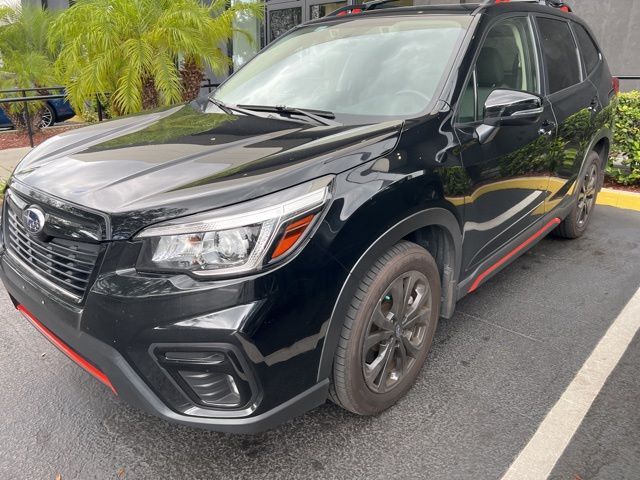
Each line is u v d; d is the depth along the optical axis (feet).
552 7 12.94
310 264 6.27
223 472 7.18
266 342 6.01
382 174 7.10
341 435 7.77
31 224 7.04
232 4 24.43
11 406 8.42
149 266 6.02
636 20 27.32
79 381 9.06
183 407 6.34
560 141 11.76
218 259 5.93
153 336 5.97
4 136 32.60
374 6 12.33
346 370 7.09
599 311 11.30
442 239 8.61
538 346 9.98
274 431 7.87
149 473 7.17
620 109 18.30
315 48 10.90
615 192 18.61
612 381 8.96
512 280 12.78
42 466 7.28
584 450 7.45
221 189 6.20
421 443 7.61
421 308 8.30
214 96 11.22
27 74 31.78
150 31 20.98
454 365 9.39
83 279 6.50
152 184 6.57
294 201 6.20
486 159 8.95
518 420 8.04
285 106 9.73
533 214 11.35
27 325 10.93
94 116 34.22
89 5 21.33
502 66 10.13
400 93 9.01
